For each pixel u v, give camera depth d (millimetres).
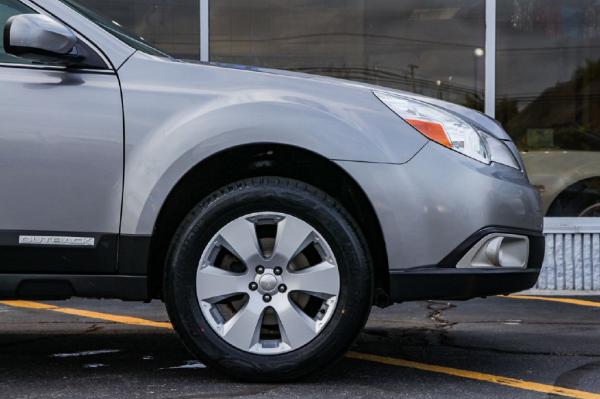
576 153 8484
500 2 8539
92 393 4199
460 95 8562
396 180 4262
